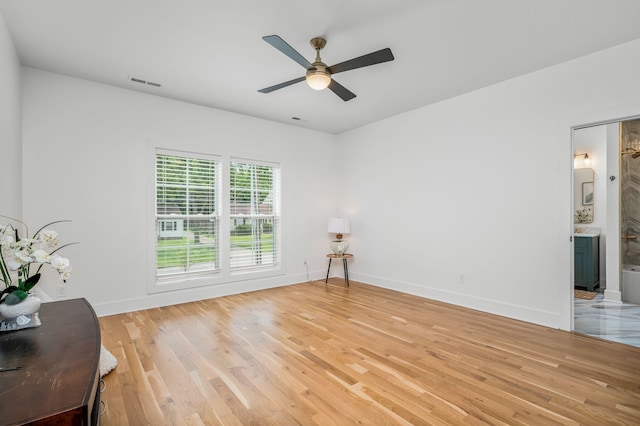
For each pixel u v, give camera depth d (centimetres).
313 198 548
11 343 129
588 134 439
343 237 565
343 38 262
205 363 241
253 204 482
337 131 561
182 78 340
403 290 461
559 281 311
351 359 247
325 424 172
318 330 309
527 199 333
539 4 220
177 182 411
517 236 341
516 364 238
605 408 184
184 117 410
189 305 395
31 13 229
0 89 223
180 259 413
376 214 504
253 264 480
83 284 343
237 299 423
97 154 351
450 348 267
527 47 279
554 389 204
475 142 376
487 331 305
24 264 157
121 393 201
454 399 194
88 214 346
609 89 281
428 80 347
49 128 324
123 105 367
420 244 439
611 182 389
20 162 299
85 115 344
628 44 271
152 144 386
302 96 393
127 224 369
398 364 239
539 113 324
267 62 304
